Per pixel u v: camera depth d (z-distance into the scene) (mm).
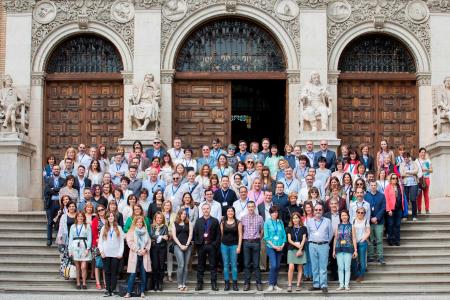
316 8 25578
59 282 17875
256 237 17219
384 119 26000
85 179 19500
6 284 17906
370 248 18844
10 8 25703
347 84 26094
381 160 21250
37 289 17344
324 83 25344
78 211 17953
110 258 16875
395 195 19062
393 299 16562
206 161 20688
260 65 26156
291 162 20672
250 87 31672
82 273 17469
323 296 16828
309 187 18359
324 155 20844
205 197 17812
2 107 24094
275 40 26078
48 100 26016
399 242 19406
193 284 17859
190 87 26109
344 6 25812
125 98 25438
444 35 25688
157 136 24375
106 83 26094
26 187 24297
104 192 18703
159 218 17297
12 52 25594
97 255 17344
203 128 25969
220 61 26156
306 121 24047
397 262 18719
